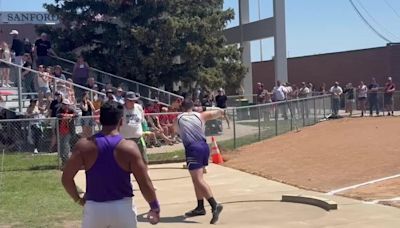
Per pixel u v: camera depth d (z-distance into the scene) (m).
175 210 10.71
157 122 18.69
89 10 29.89
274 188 12.74
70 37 30.12
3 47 24.83
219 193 12.35
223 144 20.66
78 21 30.03
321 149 18.23
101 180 5.32
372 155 16.16
